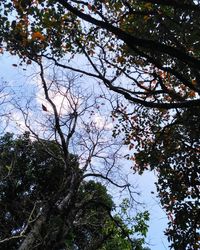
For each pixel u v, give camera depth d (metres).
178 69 10.84
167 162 12.94
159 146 13.44
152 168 13.29
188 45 9.55
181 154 12.77
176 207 11.92
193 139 11.67
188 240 11.37
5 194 24.33
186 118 10.48
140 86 10.27
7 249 20.94
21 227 20.72
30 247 16.78
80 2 8.88
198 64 6.98
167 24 9.87
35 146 24.19
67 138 21.02
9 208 21.27
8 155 23.80
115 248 20.73
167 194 12.93
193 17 8.70
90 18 6.96
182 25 8.97
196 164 12.23
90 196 21.53
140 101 7.89
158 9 10.08
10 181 24.41
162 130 12.38
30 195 25.47
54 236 18.55
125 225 20.20
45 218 17.80
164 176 12.91
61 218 18.69
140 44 7.07
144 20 10.62
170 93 9.41
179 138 12.46
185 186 12.58
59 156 22.86
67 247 21.67
